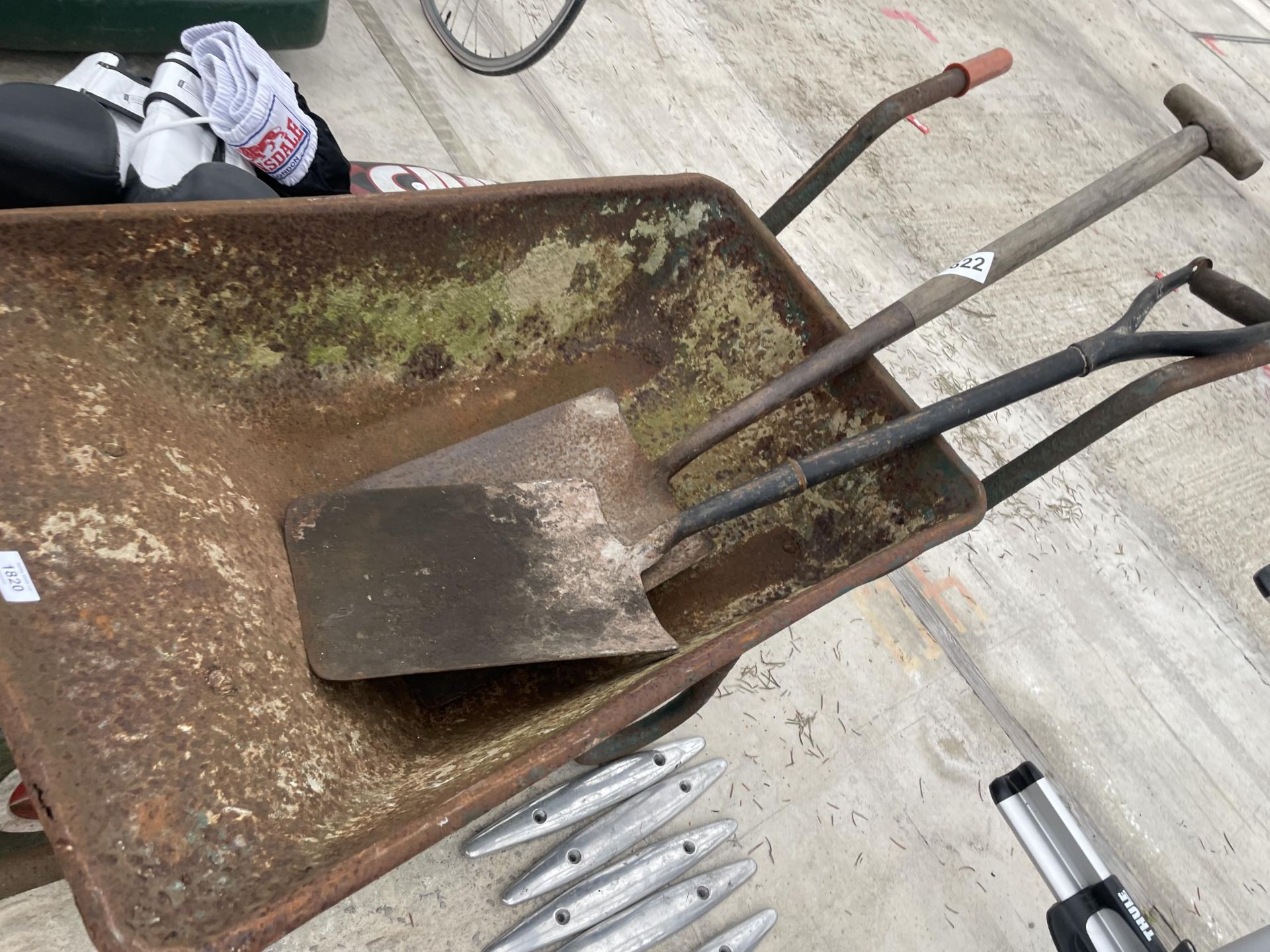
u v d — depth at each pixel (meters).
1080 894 1.14
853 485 1.35
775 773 1.81
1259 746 2.25
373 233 1.17
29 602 0.76
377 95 2.47
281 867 0.78
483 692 1.21
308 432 1.23
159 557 0.89
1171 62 4.64
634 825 1.62
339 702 1.01
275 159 1.66
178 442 1.03
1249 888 2.01
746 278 1.46
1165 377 1.18
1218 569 2.59
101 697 0.76
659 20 3.26
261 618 0.96
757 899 1.66
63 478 0.86
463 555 1.12
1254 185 4.11
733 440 1.49
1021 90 3.92
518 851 1.56
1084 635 2.29
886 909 1.73
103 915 0.65
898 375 2.63
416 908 1.45
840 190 3.06
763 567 1.40
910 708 2.01
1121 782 2.06
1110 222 3.51
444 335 1.33
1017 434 2.65
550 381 1.45
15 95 1.35
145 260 1.00
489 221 1.27
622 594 1.19
